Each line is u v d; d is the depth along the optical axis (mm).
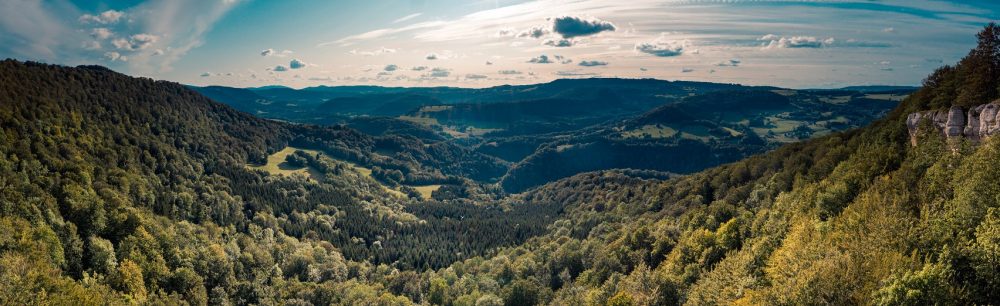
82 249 103938
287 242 167500
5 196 103625
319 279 146000
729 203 122562
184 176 185000
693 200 141375
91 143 158125
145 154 177375
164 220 138625
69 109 172250
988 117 64750
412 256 184000
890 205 56875
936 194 57438
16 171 118625
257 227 170125
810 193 81625
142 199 145250
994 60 69375
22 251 87500
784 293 44344
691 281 75125
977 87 69562
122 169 154000
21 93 157125
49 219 104500
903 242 46531
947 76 80750
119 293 94000
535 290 113312
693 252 86312
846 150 100562
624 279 84062
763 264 63031
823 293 41750
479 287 131000
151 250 114250
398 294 141625
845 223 57719
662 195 170125
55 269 87938
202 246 132000
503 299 114438
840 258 45406
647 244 110312
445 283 137875
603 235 146625
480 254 187500
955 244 43375
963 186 51969
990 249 38875
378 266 170875
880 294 39281
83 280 93562
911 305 37094
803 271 45062
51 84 177625
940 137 71562
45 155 130875
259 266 142875
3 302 70812
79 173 129875
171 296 105125
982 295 38375
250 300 123938
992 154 51344
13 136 131625
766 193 113250
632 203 184875
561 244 152375
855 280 41875
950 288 37344
